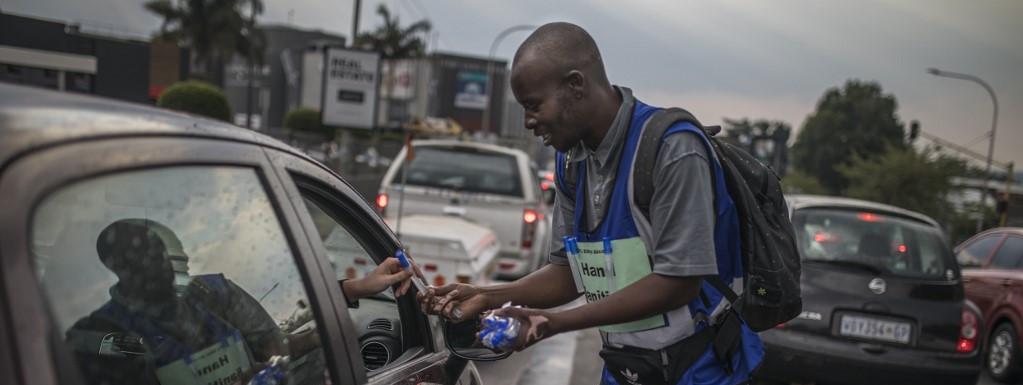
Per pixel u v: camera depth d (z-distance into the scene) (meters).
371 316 2.47
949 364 5.54
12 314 1.12
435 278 6.95
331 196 2.16
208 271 1.80
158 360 1.82
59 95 1.41
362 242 2.33
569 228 2.47
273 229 1.83
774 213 2.32
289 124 35.94
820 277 5.67
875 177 47.19
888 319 5.58
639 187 2.14
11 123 1.23
